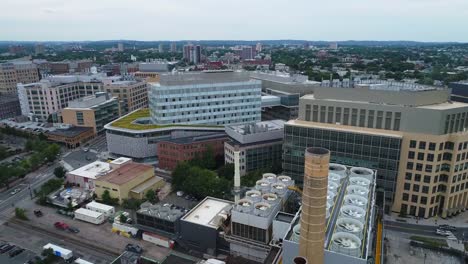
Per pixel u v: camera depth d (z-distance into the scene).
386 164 122.94
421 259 101.12
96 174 155.12
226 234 102.88
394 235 113.06
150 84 198.62
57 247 105.75
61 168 163.62
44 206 137.88
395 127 122.38
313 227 69.56
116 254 106.25
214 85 197.00
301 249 71.94
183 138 179.00
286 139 139.00
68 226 121.31
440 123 113.88
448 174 120.00
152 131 182.25
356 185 102.31
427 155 117.56
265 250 97.25
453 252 102.56
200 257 104.81
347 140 127.19
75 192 145.50
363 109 126.62
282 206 107.56
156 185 151.62
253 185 136.25
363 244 76.31
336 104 131.38
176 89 189.12
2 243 111.94
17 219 127.25
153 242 112.06
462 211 128.12
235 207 101.44
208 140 174.12
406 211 125.81
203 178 139.88
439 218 123.88
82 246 110.50
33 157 175.12
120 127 188.12
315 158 66.00
